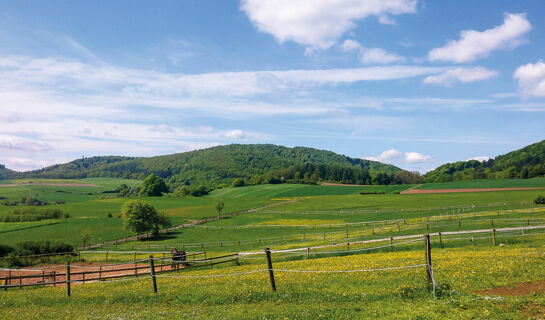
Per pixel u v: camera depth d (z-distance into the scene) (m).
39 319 14.17
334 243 48.44
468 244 34.53
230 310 14.33
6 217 114.62
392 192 166.00
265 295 16.67
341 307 13.70
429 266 15.09
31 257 52.88
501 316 10.94
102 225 106.81
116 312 15.38
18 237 88.75
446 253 27.39
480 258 21.22
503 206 78.56
